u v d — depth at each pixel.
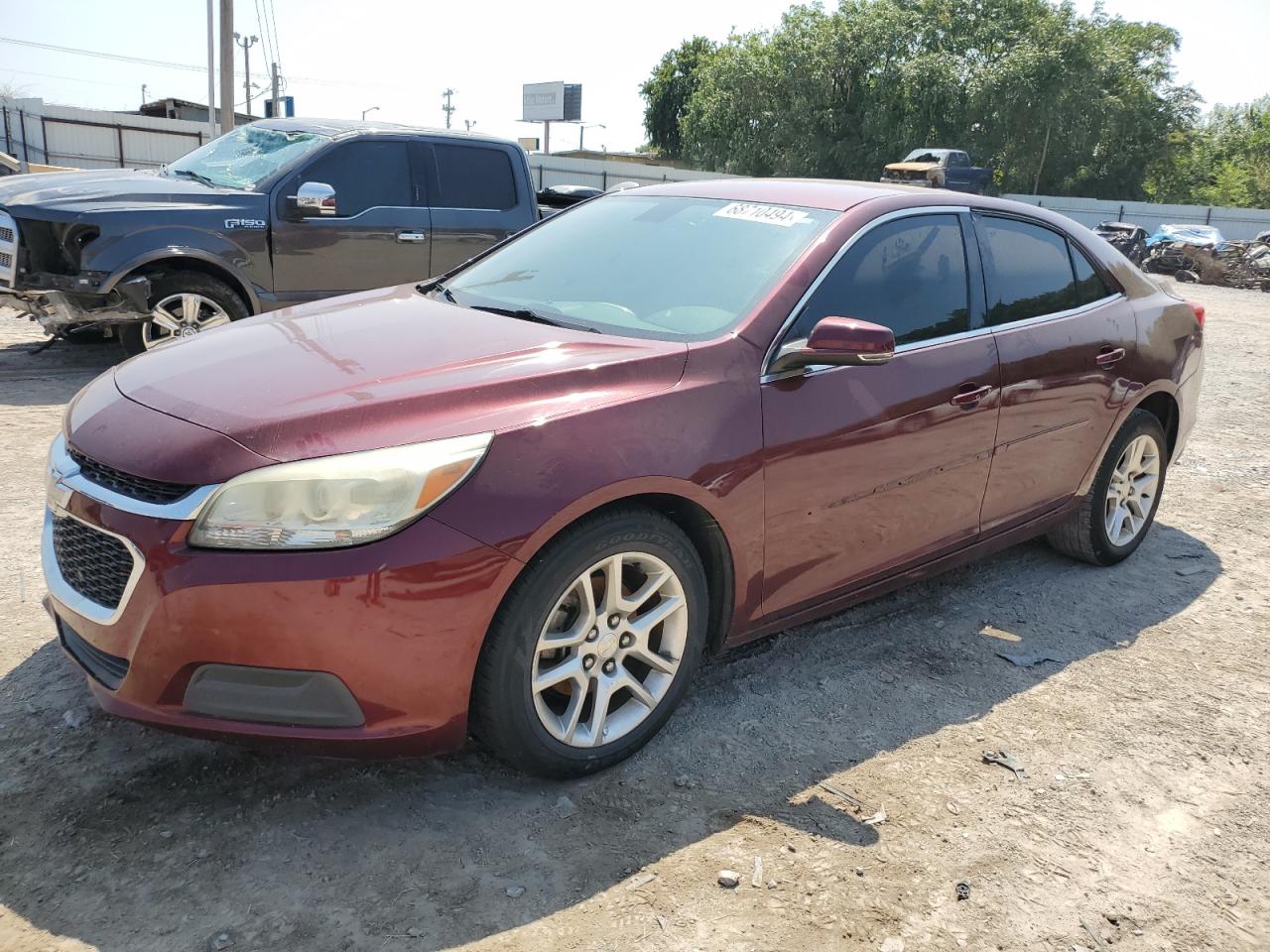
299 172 7.03
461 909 2.23
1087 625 3.94
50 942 2.06
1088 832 2.66
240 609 2.21
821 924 2.25
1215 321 15.19
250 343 2.96
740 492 2.82
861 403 3.11
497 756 2.62
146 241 6.44
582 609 2.61
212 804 2.53
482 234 7.89
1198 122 51.28
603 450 2.52
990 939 2.25
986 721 3.18
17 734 2.76
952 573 4.39
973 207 3.77
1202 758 3.05
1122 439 4.27
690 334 2.98
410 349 2.82
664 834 2.53
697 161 51.72
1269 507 5.59
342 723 2.32
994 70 43.94
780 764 2.87
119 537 2.30
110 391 2.76
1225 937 2.31
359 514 2.25
